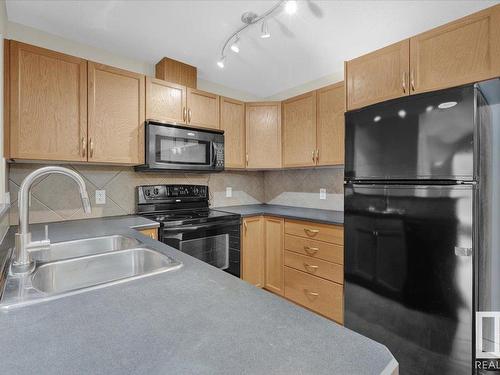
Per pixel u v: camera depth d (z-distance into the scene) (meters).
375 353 0.44
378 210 1.54
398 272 1.45
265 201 3.34
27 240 0.91
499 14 1.25
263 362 0.41
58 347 0.45
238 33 1.92
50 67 1.66
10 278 0.79
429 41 1.48
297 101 2.58
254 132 2.75
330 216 2.21
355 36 1.94
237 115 2.69
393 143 1.47
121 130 1.94
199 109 2.39
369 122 1.59
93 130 1.82
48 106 1.65
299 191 2.96
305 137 2.50
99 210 2.15
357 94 1.81
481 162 1.25
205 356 0.42
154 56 2.25
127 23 1.80
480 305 1.25
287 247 2.33
